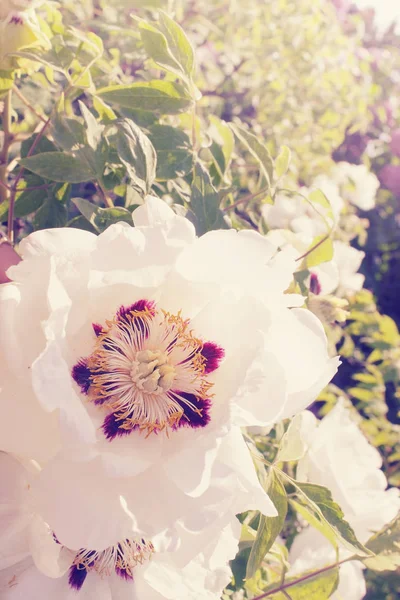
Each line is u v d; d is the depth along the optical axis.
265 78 1.08
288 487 0.63
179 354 0.44
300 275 0.60
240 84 1.06
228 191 0.58
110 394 0.43
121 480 0.40
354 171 1.11
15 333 0.39
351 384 1.21
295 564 0.59
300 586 0.53
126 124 0.49
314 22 1.15
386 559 0.52
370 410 1.07
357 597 0.63
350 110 1.27
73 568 0.45
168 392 0.43
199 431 0.42
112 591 0.45
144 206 0.42
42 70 0.71
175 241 0.40
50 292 0.38
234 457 0.41
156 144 0.54
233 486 0.40
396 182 1.53
